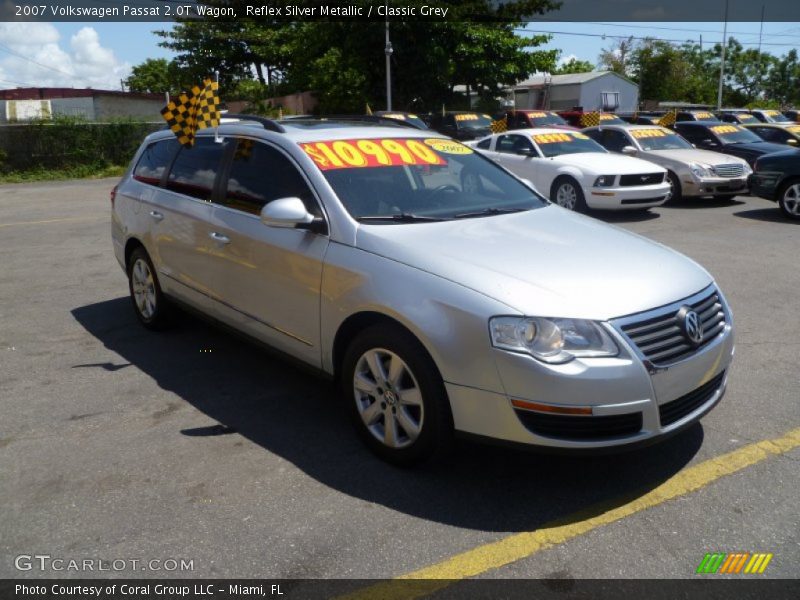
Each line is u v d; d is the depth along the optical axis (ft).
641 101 199.00
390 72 98.58
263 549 10.09
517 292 10.79
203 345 18.74
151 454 12.85
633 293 11.09
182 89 135.03
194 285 16.79
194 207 16.52
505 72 104.99
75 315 21.70
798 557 9.75
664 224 37.04
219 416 14.43
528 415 10.51
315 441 13.29
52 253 31.17
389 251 12.14
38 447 13.16
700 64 233.96
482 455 12.62
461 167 15.94
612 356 10.41
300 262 13.32
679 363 10.95
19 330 20.27
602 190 38.06
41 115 92.73
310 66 109.50
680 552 9.89
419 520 10.73
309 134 15.14
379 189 13.98
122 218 19.94
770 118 81.20
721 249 30.22
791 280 24.68
